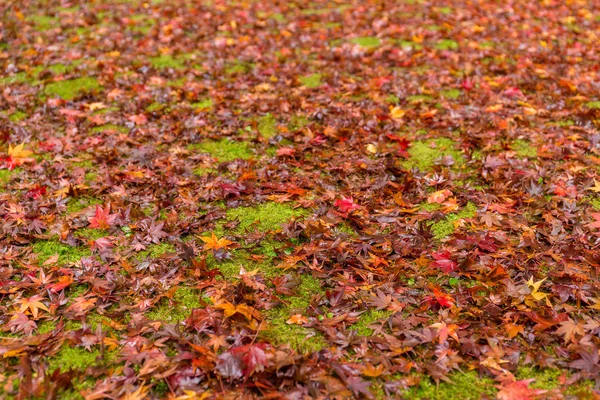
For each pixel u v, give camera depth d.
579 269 3.06
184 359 2.49
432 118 5.10
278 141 4.70
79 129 4.87
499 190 3.89
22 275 3.07
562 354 2.56
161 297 2.95
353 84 5.84
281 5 8.73
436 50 6.91
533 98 5.53
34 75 6.02
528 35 7.59
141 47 6.94
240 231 3.54
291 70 6.25
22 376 2.45
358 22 7.96
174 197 3.88
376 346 2.62
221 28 7.66
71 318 2.77
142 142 4.72
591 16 8.48
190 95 5.51
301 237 3.45
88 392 2.36
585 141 4.64
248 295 2.88
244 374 2.38
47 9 8.26
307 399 2.31
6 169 4.21
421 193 3.90
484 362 2.51
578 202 3.75
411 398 2.38
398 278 3.04
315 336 2.70
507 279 2.97
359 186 3.98
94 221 3.49
